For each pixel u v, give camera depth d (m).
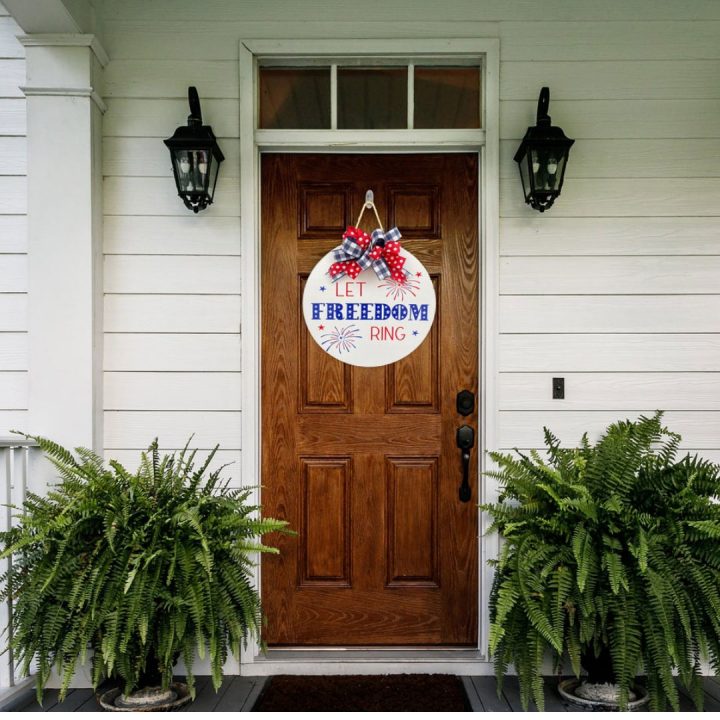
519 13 2.74
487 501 2.71
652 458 2.36
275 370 2.81
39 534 2.14
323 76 2.83
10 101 2.75
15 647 2.22
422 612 2.79
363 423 2.80
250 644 2.68
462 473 2.79
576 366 2.74
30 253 2.60
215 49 2.75
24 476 2.50
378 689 2.52
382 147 2.77
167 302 2.75
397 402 2.80
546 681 2.55
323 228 2.81
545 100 2.56
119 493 2.30
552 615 2.16
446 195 2.81
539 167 2.53
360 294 2.80
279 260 2.81
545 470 2.34
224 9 2.75
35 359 2.59
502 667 2.30
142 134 2.75
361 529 2.79
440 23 2.74
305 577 2.80
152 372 2.74
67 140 2.61
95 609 2.12
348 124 2.80
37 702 2.43
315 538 2.80
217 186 2.75
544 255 2.74
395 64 2.82
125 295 2.74
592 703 2.31
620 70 2.75
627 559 2.21
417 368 2.81
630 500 2.32
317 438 2.80
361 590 2.79
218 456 2.74
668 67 2.75
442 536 2.79
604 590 2.18
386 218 2.82
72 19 2.48
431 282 2.81
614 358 2.74
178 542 2.21
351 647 2.77
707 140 2.76
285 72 2.83
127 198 2.75
